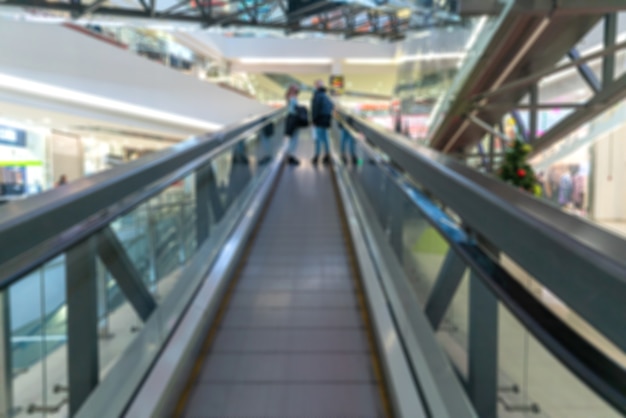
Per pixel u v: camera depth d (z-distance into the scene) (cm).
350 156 536
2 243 94
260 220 475
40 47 711
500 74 664
